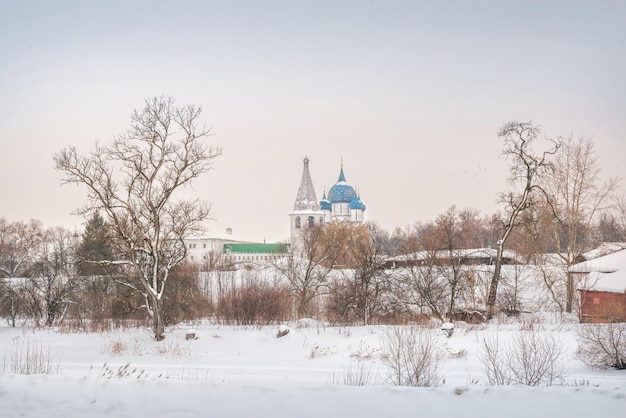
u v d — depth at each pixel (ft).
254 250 590.14
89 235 185.78
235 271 255.29
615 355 91.04
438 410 54.75
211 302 190.80
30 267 204.23
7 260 268.82
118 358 118.83
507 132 175.01
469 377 84.38
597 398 57.47
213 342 132.57
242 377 84.38
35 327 169.99
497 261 169.37
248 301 168.86
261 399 58.03
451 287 162.09
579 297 162.09
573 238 187.42
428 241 198.29
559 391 59.36
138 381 63.10
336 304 169.07
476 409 54.90
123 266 160.04
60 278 195.83
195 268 240.73
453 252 186.29
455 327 130.21
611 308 142.82
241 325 159.12
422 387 62.03
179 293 161.68
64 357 120.98
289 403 56.85
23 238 272.92
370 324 155.43
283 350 122.93
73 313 193.36
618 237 235.81
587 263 170.60
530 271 193.06
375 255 183.93
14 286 197.88
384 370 96.53
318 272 222.69
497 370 78.48
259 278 239.71
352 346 119.96
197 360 115.96
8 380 63.00
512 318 157.58
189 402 57.11
